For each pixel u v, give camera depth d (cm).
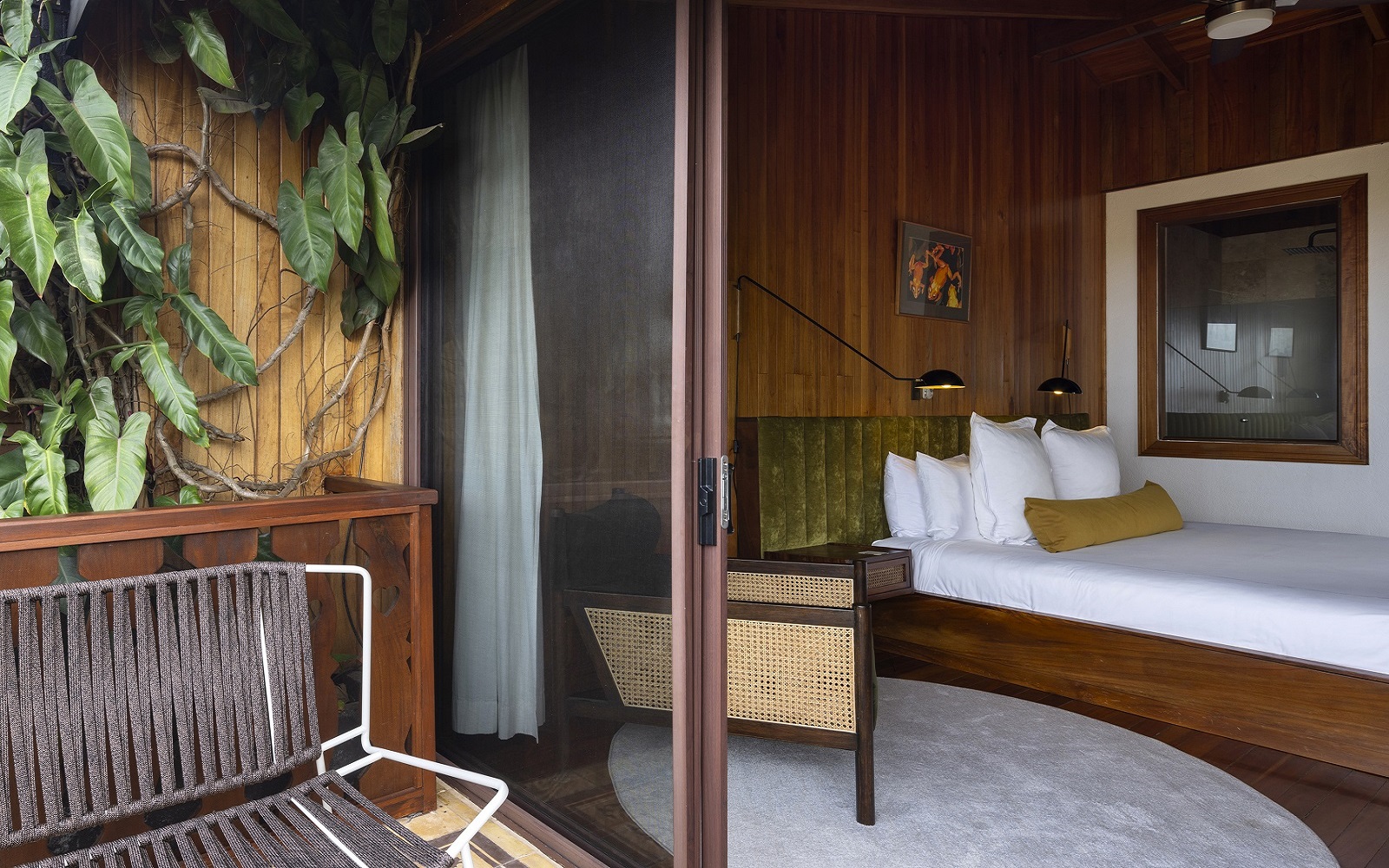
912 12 379
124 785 152
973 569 398
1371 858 236
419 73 285
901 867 228
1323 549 411
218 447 269
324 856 139
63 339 225
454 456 276
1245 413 550
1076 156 583
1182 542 431
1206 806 266
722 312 189
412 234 292
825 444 419
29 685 146
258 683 167
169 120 259
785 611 260
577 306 221
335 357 290
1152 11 474
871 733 253
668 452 191
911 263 469
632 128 202
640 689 200
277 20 247
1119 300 596
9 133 215
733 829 250
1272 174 531
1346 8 486
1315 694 302
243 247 273
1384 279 493
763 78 403
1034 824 254
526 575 241
